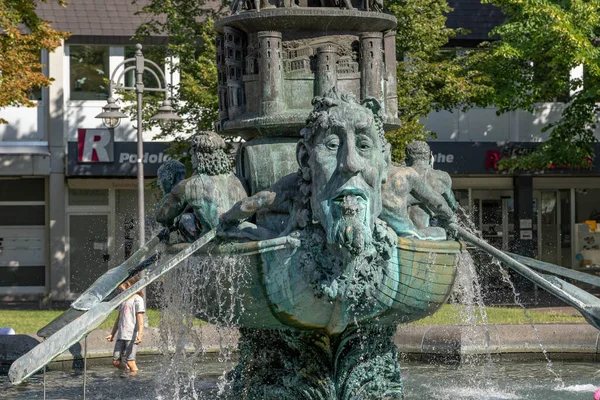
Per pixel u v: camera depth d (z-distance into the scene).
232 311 10.61
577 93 34.72
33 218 43.94
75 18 42.44
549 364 16.19
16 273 43.78
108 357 18.41
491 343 17.69
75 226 43.62
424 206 11.19
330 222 9.66
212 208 10.98
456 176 43.22
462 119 44.12
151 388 15.35
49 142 43.31
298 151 10.03
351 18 11.46
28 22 32.47
